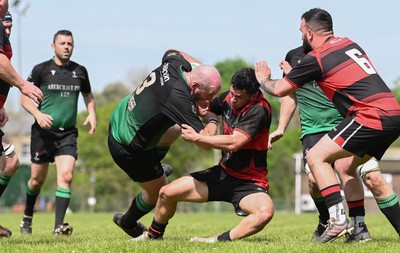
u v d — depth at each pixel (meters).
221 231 26.38
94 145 102.19
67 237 21.91
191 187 17.30
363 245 16.41
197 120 16.33
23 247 16.39
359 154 16.73
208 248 15.55
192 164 108.00
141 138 17.27
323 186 16.86
